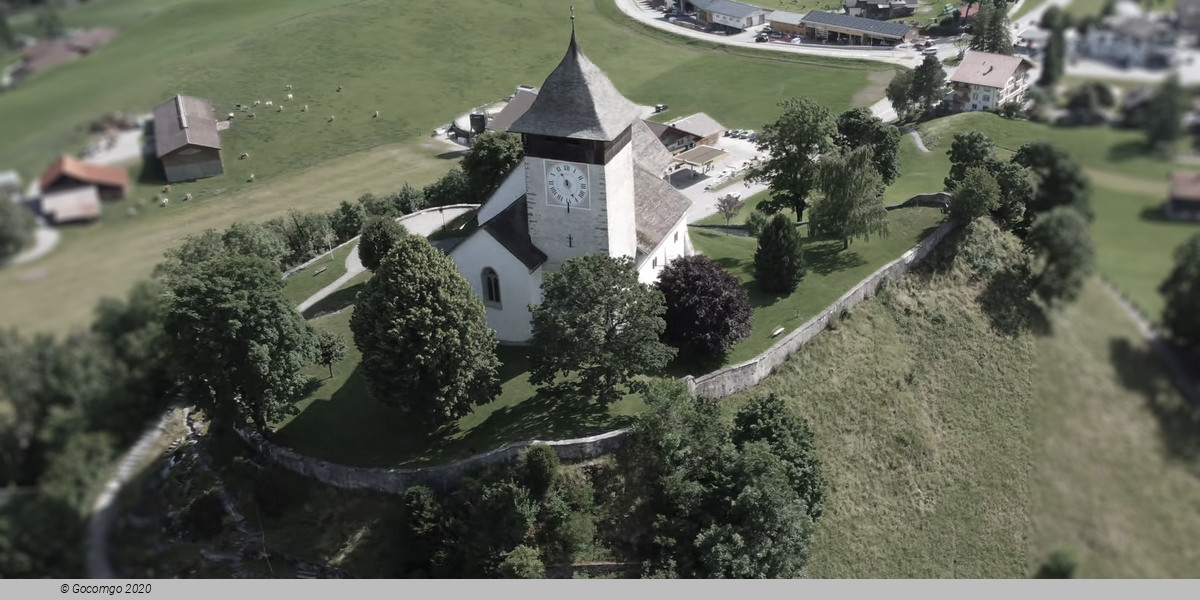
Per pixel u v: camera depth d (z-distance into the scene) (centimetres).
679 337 8756
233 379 7338
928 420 8169
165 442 6406
